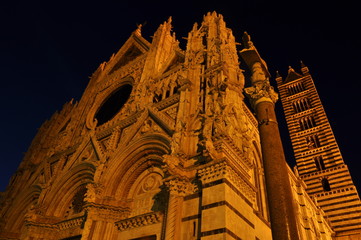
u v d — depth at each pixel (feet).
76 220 71.20
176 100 71.56
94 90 123.44
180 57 92.17
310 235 91.71
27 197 92.63
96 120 97.96
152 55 103.30
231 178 45.11
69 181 81.66
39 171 98.02
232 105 57.72
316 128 167.12
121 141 73.05
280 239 30.42
